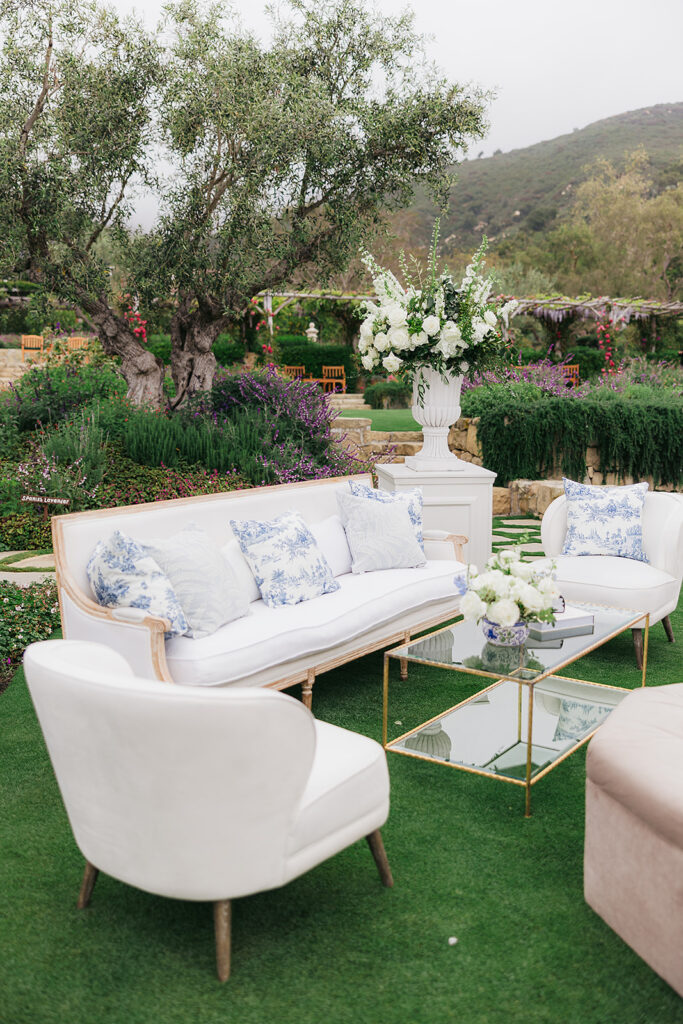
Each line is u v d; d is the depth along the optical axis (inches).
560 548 198.2
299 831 80.7
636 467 354.6
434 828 109.8
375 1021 74.8
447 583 173.9
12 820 111.5
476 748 122.7
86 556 135.2
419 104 347.3
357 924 89.5
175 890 78.5
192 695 71.4
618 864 84.4
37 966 83.0
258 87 321.1
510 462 355.3
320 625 142.1
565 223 1770.4
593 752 88.7
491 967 82.2
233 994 78.5
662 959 77.9
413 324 206.4
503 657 126.0
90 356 444.1
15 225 322.0
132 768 74.9
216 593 135.2
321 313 844.6
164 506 149.9
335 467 333.1
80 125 317.4
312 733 77.4
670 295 1343.5
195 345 370.6
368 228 382.0
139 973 81.9
